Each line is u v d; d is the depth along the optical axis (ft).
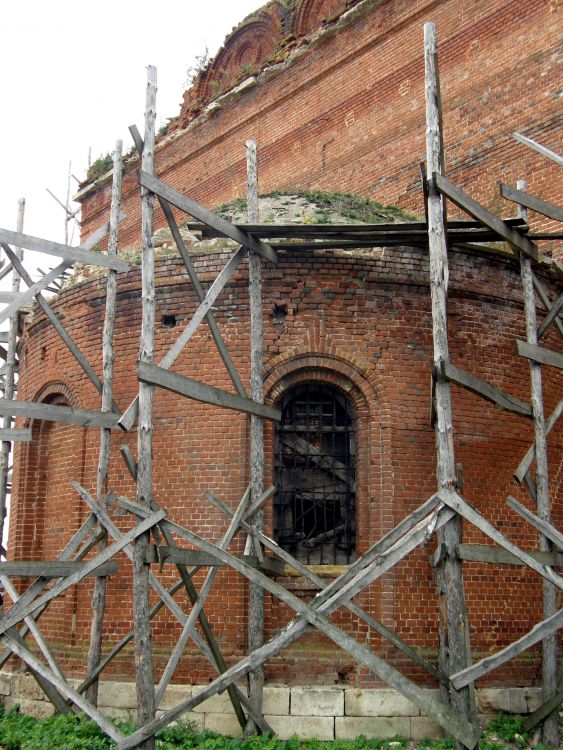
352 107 60.64
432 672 29.94
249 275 34.76
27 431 31.83
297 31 68.13
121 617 34.68
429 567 33.53
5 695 38.17
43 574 29.25
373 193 57.47
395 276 36.32
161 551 25.75
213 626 32.94
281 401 35.83
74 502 38.22
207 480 34.58
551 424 30.73
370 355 35.42
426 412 35.32
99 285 39.58
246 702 30.19
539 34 49.14
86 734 28.99
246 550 31.45
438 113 26.94
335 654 32.58
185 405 35.70
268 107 67.82
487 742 30.01
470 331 36.76
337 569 33.12
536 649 34.35
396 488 34.06
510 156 49.21
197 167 74.69
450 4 54.70
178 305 37.01
